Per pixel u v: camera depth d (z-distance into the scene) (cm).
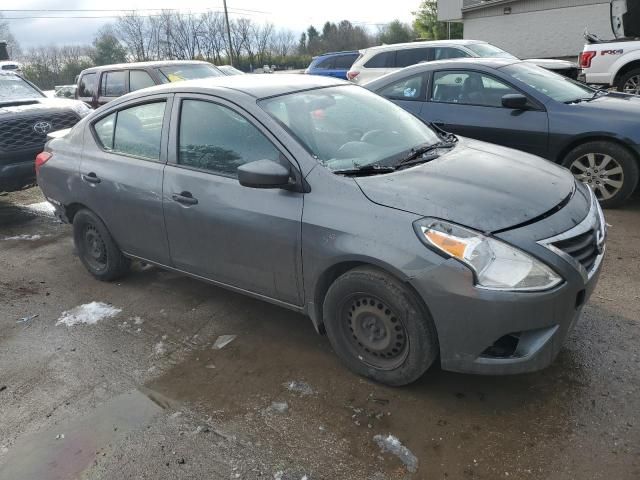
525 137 562
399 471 242
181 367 335
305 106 347
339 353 311
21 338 386
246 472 248
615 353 311
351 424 272
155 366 339
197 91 361
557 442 250
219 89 352
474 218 258
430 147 353
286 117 329
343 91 388
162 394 310
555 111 547
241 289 352
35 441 279
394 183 286
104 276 463
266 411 288
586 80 1027
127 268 461
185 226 361
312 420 278
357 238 274
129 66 1017
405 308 268
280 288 325
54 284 477
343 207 284
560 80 614
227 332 371
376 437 262
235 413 288
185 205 355
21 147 655
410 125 385
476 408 276
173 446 268
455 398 285
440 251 252
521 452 246
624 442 246
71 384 326
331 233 284
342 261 283
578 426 259
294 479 242
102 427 286
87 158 433
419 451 252
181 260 381
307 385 306
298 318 382
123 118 413
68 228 645
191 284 454
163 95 383
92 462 262
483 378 299
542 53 2273
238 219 326
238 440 268
